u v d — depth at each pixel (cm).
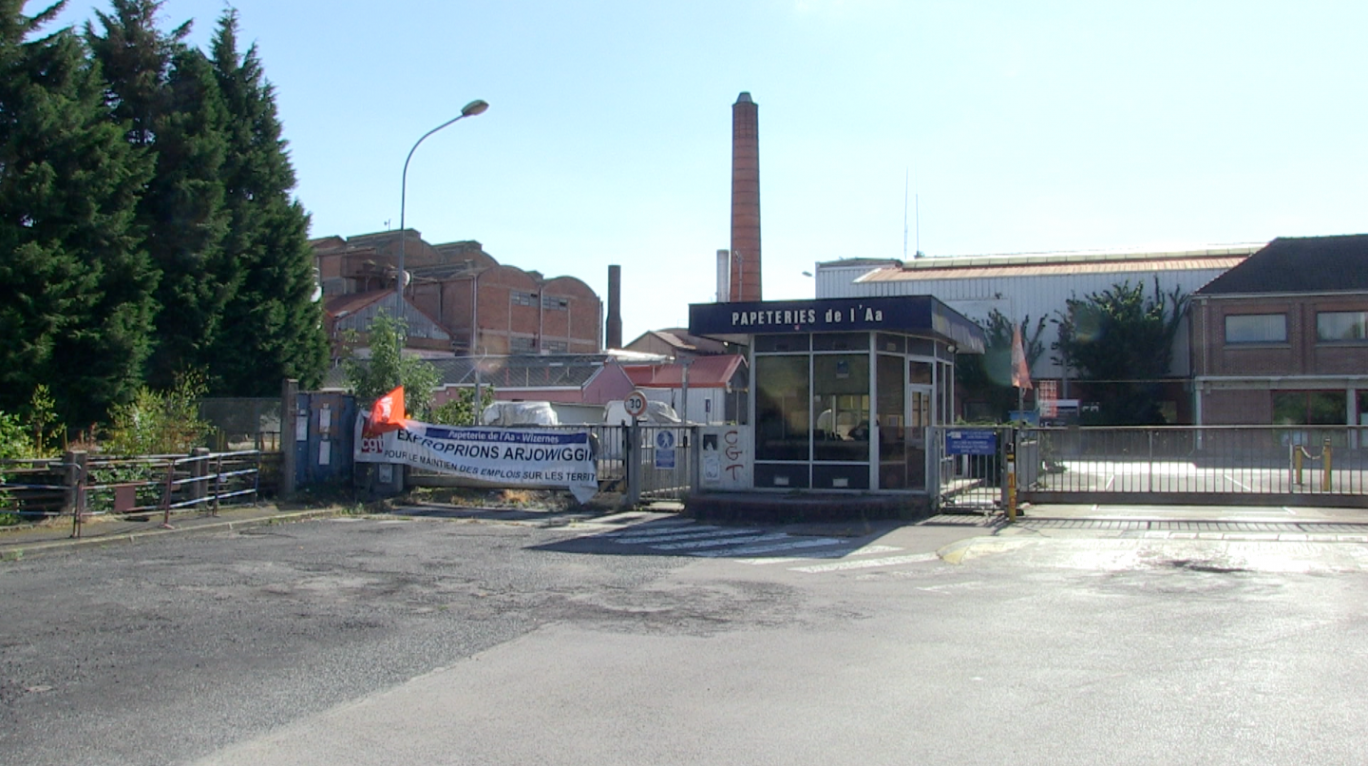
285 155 3422
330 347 3603
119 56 2934
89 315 2262
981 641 816
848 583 1106
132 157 2448
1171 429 1742
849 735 574
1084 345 4872
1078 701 639
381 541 1457
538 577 1142
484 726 598
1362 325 4209
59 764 536
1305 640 810
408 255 7325
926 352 2056
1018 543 1422
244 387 3173
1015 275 5219
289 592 1042
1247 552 1314
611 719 610
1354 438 1708
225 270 3069
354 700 654
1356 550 1327
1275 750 543
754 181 4562
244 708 637
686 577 1145
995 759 532
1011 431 1725
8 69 2225
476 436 1972
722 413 4262
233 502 1830
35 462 1527
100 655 773
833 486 1873
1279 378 4269
